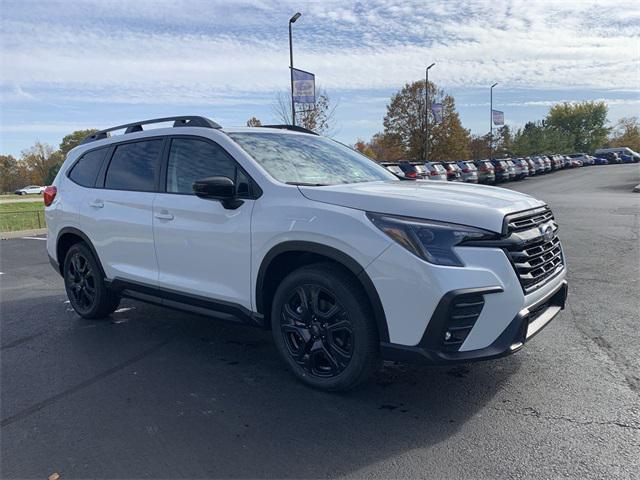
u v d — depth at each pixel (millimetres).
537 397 3375
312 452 2816
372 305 3117
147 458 2801
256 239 3584
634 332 4543
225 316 3928
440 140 55625
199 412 3303
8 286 7574
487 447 2816
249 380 3781
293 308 3615
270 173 3744
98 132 5391
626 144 97875
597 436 2893
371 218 3117
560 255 3779
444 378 3707
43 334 5016
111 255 4797
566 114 97875
